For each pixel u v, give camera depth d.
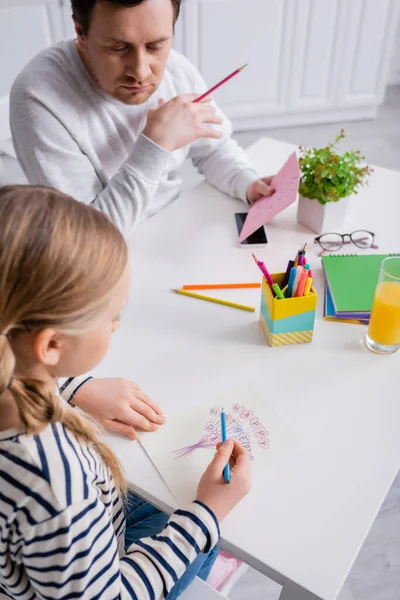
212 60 2.81
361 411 0.88
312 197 1.21
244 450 0.80
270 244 1.22
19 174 1.66
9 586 0.66
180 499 0.77
